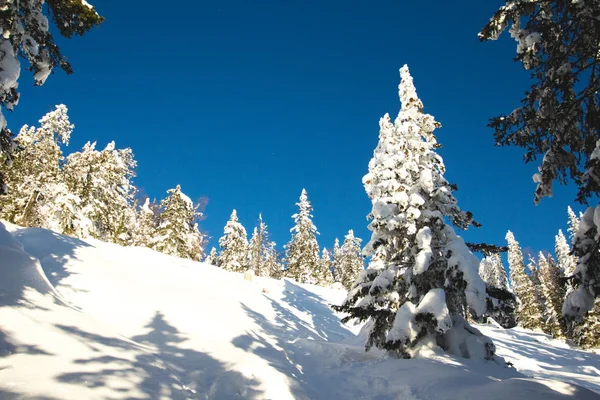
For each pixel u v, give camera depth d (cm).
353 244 5781
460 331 1224
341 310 1409
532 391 695
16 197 2766
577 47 731
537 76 796
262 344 1309
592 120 720
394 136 1595
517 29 827
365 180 1805
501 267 6200
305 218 5003
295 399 788
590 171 628
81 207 3111
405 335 1148
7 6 805
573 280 651
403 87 1634
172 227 3962
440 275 1286
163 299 1466
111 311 1219
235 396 761
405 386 898
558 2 731
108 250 2127
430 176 1400
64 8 1017
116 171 3488
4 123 776
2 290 813
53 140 2900
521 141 806
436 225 1345
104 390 612
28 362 617
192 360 974
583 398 668
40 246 1672
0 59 761
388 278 1302
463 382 862
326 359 1285
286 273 5112
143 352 881
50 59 966
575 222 4469
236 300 2081
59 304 928
